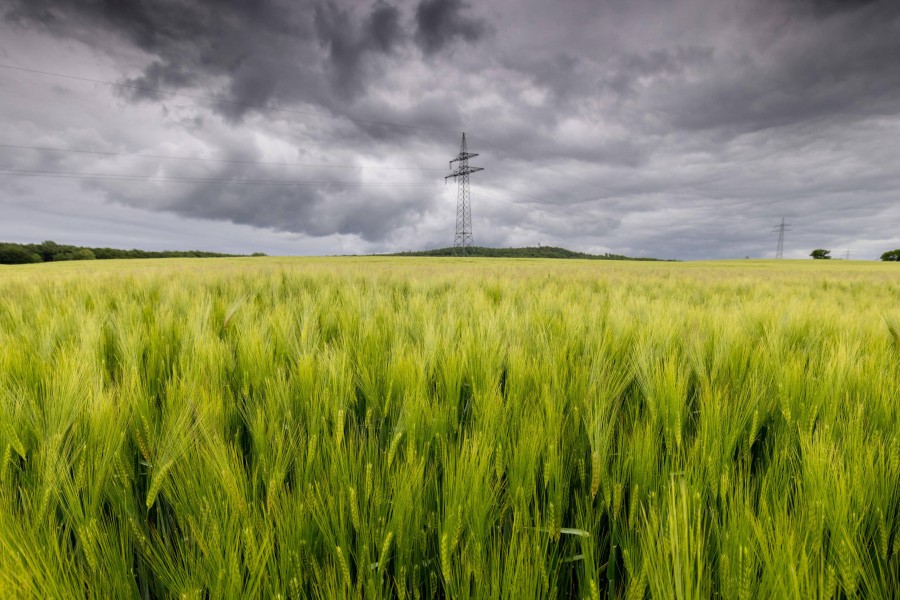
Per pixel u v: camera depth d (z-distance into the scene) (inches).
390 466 42.3
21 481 41.8
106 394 49.3
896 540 35.1
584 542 35.9
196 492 36.8
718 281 359.3
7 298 163.0
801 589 29.1
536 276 356.2
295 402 54.6
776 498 38.2
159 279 219.3
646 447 43.4
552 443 44.2
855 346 72.4
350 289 172.9
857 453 40.8
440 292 221.6
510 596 31.5
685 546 28.7
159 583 36.1
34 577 28.9
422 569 37.3
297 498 36.7
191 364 63.0
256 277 245.3
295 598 31.8
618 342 82.1
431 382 64.6
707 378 61.4
